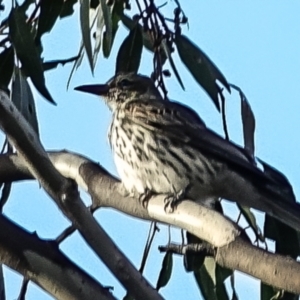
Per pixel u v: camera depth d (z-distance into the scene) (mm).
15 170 8797
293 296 9602
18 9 9336
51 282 7238
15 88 9312
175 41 10094
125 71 10414
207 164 10734
